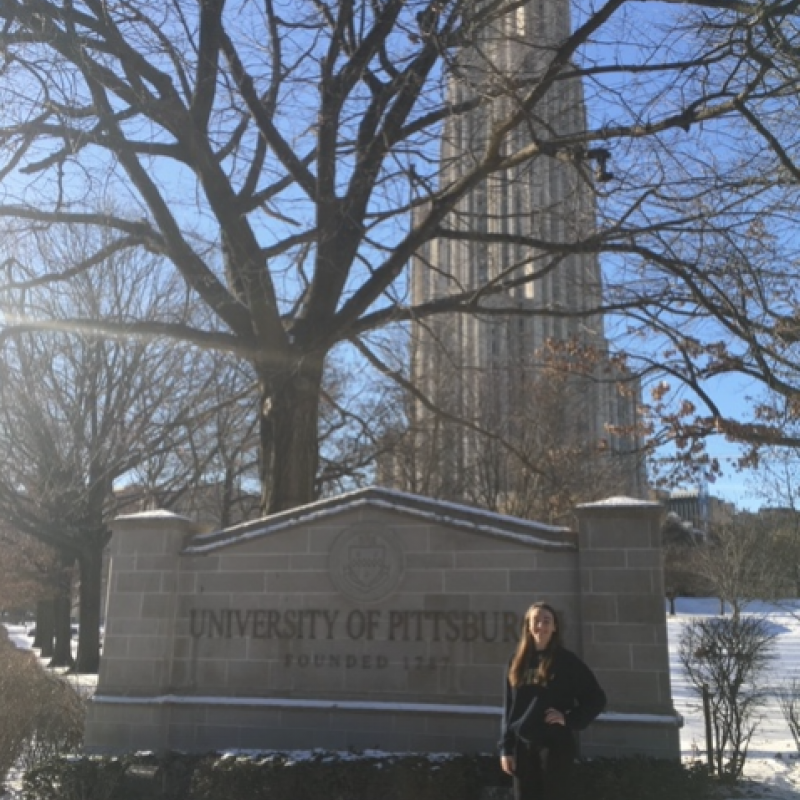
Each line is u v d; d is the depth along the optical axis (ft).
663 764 24.20
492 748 26.09
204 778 25.55
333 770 24.82
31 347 65.57
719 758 30.25
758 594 107.24
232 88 39.58
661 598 25.86
